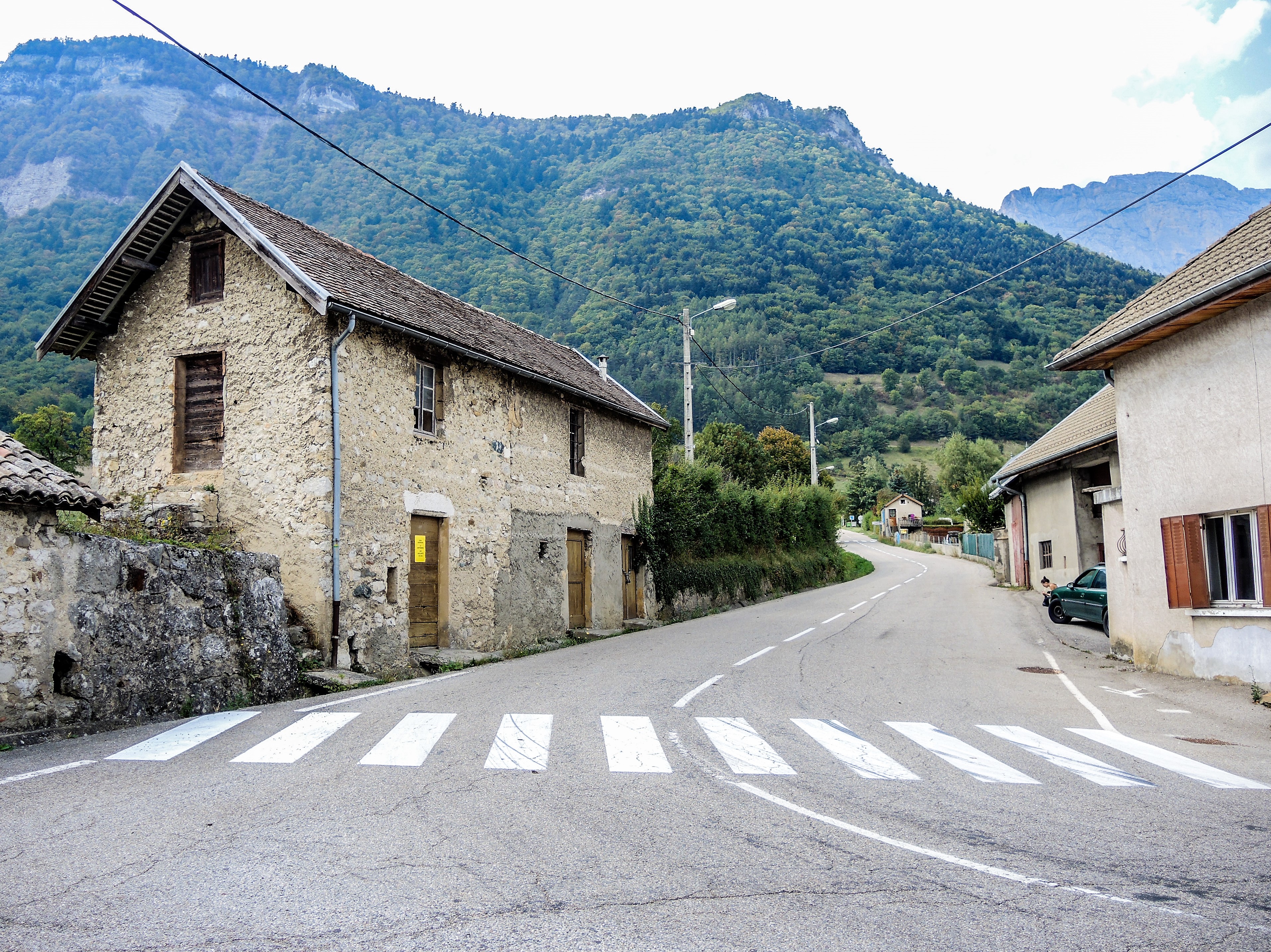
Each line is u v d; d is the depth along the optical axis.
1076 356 13.69
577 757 6.84
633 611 23.33
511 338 19.70
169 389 13.98
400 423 14.19
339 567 12.55
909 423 99.94
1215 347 11.54
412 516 14.58
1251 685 10.93
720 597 28.72
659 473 26.23
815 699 10.15
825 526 45.06
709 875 4.24
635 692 10.44
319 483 12.60
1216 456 11.53
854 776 6.47
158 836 4.73
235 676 10.14
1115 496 14.44
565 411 19.81
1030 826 5.23
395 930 3.50
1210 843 4.90
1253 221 12.15
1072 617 19.97
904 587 35.56
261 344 13.31
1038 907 3.89
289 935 3.44
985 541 51.16
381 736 7.55
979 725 8.73
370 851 4.48
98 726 8.23
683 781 6.16
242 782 5.95
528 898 3.89
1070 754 7.46
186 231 14.13
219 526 13.14
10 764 6.64
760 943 3.44
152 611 9.18
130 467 14.16
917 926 3.65
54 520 8.29
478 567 16.11
